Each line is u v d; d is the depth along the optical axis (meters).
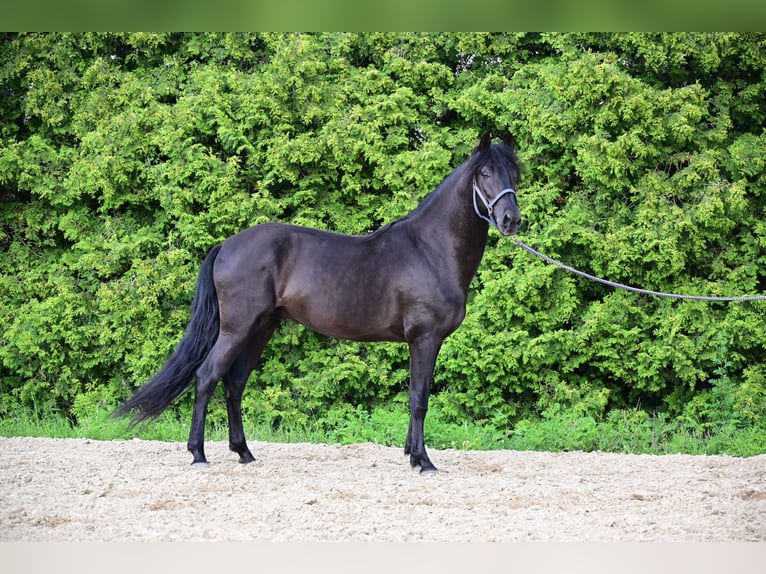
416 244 5.74
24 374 9.77
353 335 5.83
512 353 8.92
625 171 9.24
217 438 7.92
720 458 6.75
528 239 9.13
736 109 9.77
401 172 9.51
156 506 4.65
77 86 10.19
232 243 5.88
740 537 4.14
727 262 9.58
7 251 10.46
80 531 4.13
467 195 5.60
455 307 5.69
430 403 9.29
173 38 10.33
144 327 9.45
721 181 9.15
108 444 7.06
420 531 4.20
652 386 9.17
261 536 4.07
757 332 8.96
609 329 9.04
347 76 9.88
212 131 9.68
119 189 9.80
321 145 9.25
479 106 9.49
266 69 10.01
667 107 9.04
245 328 5.75
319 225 9.38
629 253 8.98
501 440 8.33
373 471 5.89
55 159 9.88
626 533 4.21
